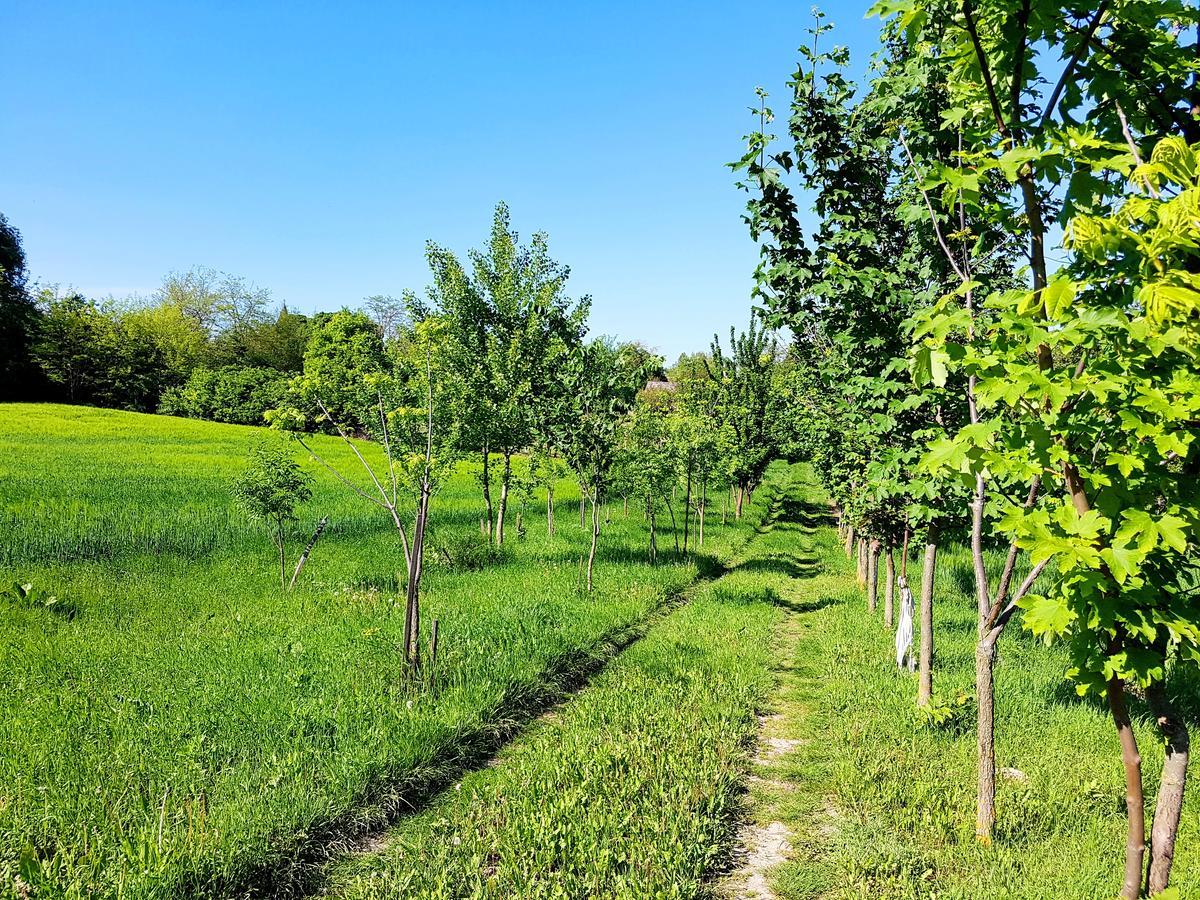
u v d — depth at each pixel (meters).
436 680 8.12
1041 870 4.68
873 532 10.61
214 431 49.22
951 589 14.43
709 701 7.93
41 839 4.82
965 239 5.59
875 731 7.18
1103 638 3.46
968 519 7.02
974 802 5.60
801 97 6.96
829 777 6.36
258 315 87.50
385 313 81.31
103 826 5.01
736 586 15.00
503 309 18.12
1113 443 3.33
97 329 63.69
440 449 8.69
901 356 6.61
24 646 8.70
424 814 6.03
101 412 53.75
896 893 4.50
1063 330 2.90
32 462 28.36
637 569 15.47
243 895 4.75
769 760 6.87
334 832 5.51
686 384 31.88
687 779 6.08
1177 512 3.06
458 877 4.84
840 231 6.89
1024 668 9.20
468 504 25.91
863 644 10.54
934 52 5.27
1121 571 2.88
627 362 15.10
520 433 17.80
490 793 6.11
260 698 7.36
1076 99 3.70
